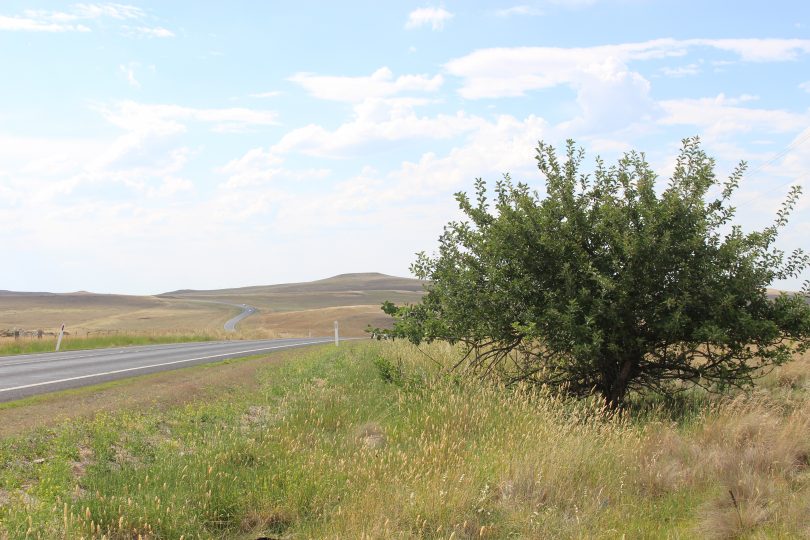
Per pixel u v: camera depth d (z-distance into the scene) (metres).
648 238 9.42
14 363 18.33
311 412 9.59
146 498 5.86
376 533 5.27
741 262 9.72
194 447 7.86
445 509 5.75
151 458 7.30
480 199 11.35
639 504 6.20
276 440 8.20
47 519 5.12
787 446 7.20
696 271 9.77
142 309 149.88
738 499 5.95
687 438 7.99
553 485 6.33
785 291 9.85
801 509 5.66
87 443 7.55
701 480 6.68
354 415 9.77
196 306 170.50
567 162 10.79
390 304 12.47
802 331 9.66
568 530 5.53
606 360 10.35
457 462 7.11
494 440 7.93
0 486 5.92
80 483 6.28
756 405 8.96
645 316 9.85
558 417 8.62
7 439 7.23
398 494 6.01
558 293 10.10
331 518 5.79
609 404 9.87
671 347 10.59
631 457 7.23
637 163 10.30
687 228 9.94
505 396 9.84
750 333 9.45
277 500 6.14
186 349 26.36
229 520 5.86
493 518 5.80
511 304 10.54
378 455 7.49
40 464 6.62
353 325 82.56
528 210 10.37
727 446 7.39
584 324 9.59
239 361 19.20
